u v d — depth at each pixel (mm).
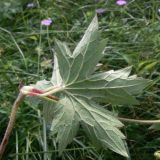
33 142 389
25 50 542
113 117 219
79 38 557
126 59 462
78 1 660
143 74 450
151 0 611
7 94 429
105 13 625
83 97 222
